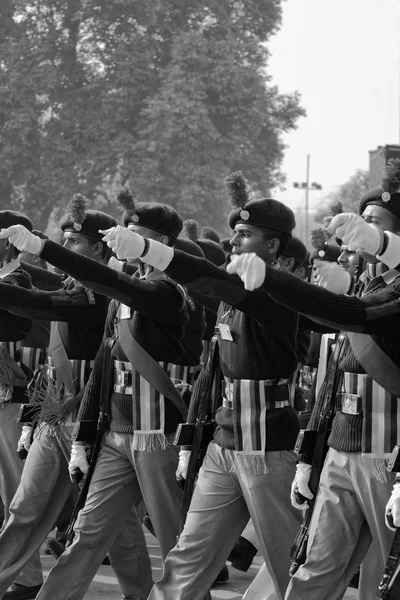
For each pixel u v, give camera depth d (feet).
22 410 24.31
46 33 127.34
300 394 28.37
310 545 18.13
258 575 21.98
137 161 121.49
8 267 25.48
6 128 125.29
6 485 26.58
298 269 30.58
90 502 21.89
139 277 22.12
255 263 14.76
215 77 124.67
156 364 21.59
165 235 22.65
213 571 20.24
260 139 132.98
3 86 124.77
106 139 124.98
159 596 20.42
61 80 128.16
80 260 19.58
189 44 124.16
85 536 21.70
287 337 19.62
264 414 19.65
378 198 17.57
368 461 17.56
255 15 136.56
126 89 125.18
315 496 18.35
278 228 20.45
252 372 19.65
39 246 19.33
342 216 15.49
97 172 125.90
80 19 126.82
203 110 120.37
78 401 23.79
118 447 21.91
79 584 21.68
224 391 20.30
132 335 21.65
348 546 18.01
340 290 17.19
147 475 21.62
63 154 125.18
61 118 125.90
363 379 17.71
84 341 24.02
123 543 23.54
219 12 132.16
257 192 132.67
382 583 16.48
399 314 15.97
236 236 20.63
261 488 19.58
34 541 23.97
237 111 126.52
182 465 20.76
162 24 129.90
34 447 24.03
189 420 20.75
